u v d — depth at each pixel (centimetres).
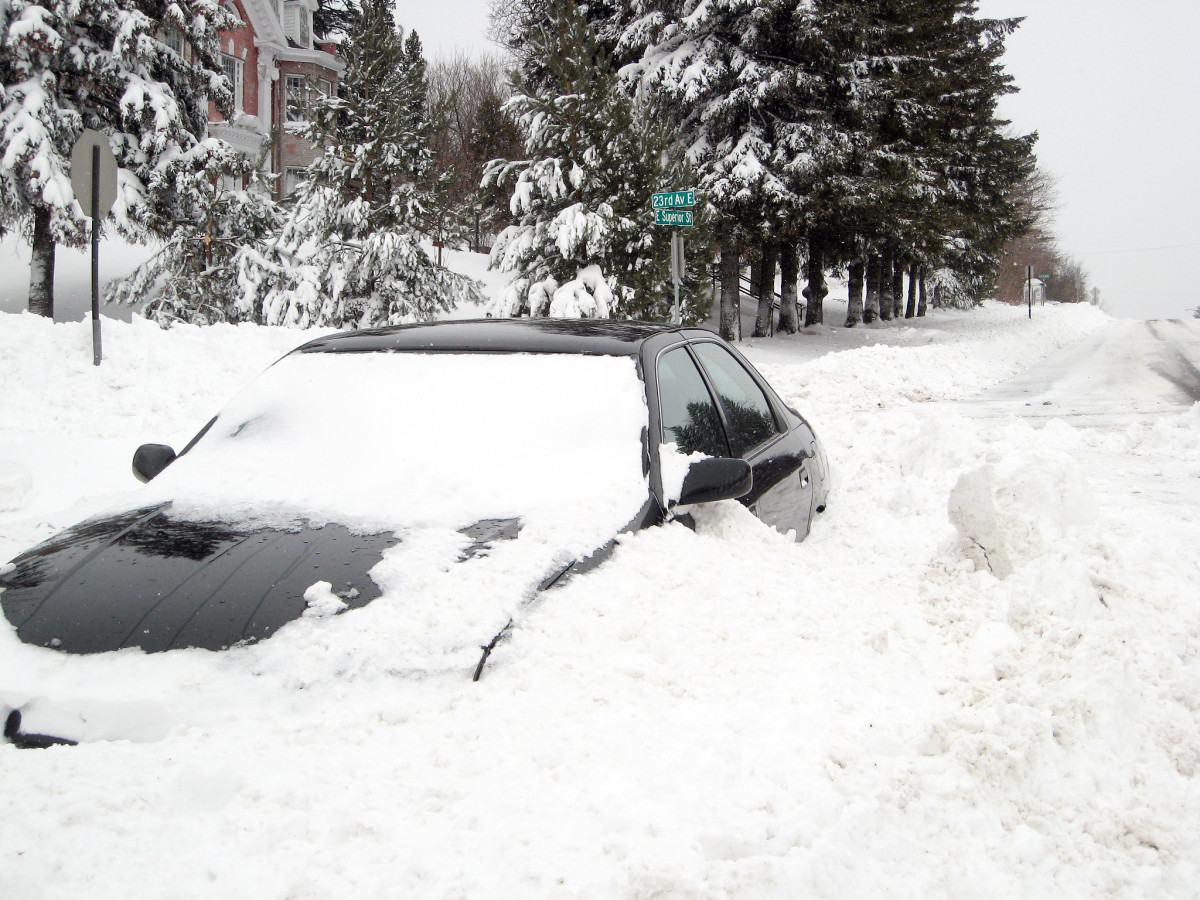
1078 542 382
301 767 206
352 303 2016
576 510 313
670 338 427
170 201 2248
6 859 173
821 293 3809
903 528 541
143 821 190
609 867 180
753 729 232
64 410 984
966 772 233
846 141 2530
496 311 1850
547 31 1788
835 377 1620
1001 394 1661
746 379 494
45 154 1977
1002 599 357
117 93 2166
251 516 314
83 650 248
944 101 3678
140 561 285
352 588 268
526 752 214
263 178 2323
